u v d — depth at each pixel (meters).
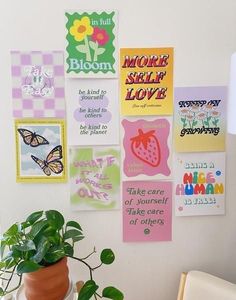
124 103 1.12
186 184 1.17
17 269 0.84
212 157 1.16
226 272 1.22
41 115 1.12
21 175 1.15
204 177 1.17
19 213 1.17
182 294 1.10
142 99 1.12
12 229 0.93
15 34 1.08
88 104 1.11
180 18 1.09
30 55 1.08
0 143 1.13
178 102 1.12
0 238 0.96
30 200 1.16
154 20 1.08
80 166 1.15
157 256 1.21
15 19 1.07
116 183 1.16
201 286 1.05
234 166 1.17
